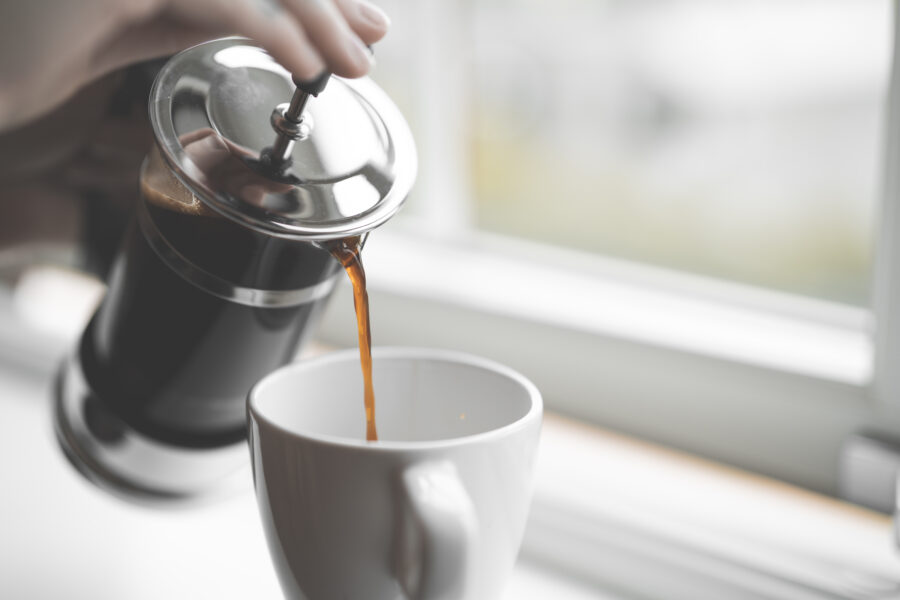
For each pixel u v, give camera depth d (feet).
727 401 2.27
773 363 2.21
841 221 12.89
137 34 1.80
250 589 2.04
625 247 13.25
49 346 2.83
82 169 2.02
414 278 2.77
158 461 1.88
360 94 1.70
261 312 1.65
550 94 11.60
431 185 2.97
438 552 1.42
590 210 12.80
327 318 2.81
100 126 1.91
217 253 1.60
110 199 2.00
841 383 2.15
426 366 1.74
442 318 2.61
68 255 2.22
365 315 1.61
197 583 2.05
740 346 2.28
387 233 3.07
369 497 1.45
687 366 2.29
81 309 3.08
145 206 1.66
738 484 2.21
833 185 12.84
